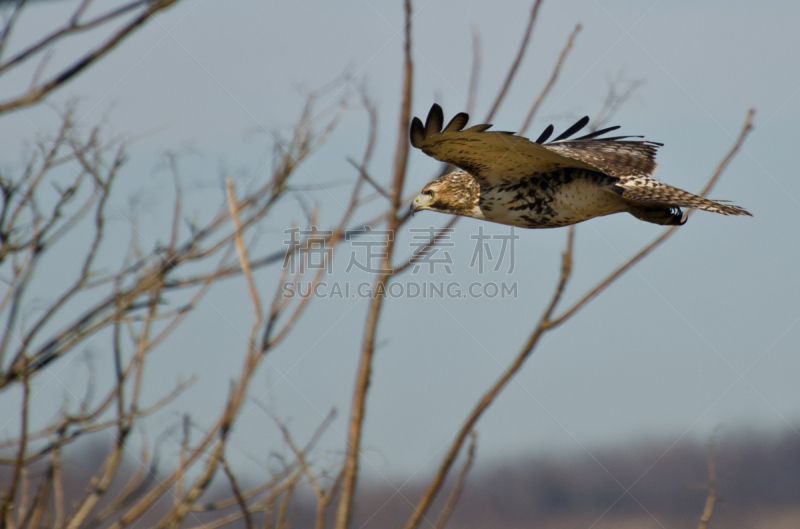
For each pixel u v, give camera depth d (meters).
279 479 10.41
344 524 9.05
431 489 9.45
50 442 10.30
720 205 11.35
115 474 10.48
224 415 10.23
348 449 9.18
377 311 9.50
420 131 11.36
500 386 9.61
